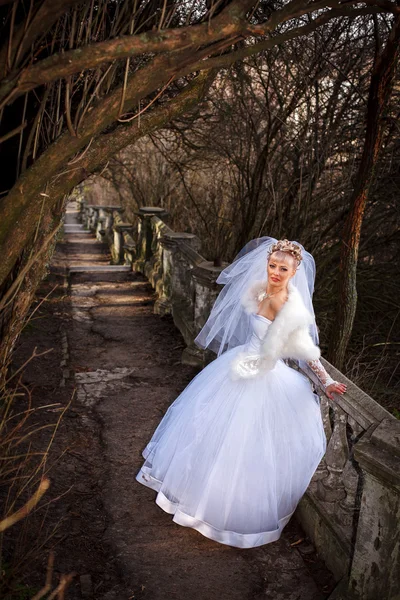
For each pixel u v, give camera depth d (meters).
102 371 5.84
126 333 7.02
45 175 2.08
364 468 2.59
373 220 8.01
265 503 3.23
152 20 2.52
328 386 3.17
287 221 8.06
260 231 7.84
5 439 2.92
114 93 2.11
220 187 9.41
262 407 3.23
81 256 13.70
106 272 10.53
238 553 3.31
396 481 2.42
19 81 1.79
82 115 2.09
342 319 5.20
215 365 3.55
